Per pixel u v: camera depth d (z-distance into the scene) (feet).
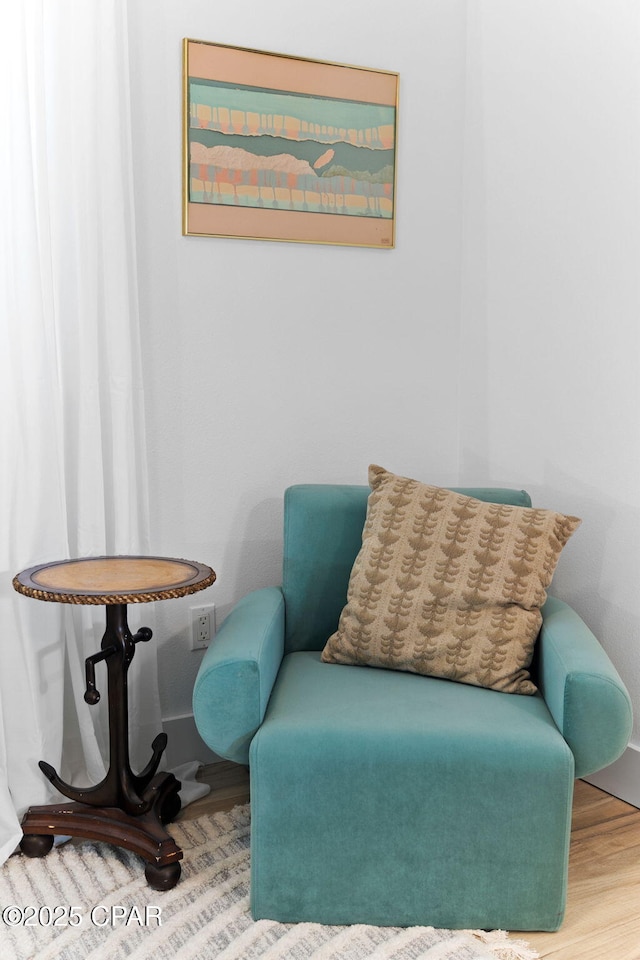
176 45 7.56
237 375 8.17
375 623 6.77
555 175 8.13
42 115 6.61
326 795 5.77
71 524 7.29
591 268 7.82
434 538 6.89
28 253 6.59
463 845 5.82
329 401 8.70
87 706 7.28
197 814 7.34
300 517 7.59
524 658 6.58
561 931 5.94
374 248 8.77
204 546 8.18
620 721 5.77
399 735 5.77
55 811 6.72
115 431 7.23
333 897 5.90
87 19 6.78
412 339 9.12
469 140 9.11
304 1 8.13
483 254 9.04
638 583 7.53
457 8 8.98
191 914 5.99
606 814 7.47
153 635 7.82
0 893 6.23
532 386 8.54
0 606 6.80
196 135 7.72
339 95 8.38
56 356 6.95
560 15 7.97
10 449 6.71
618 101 7.46
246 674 5.88
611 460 7.74
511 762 5.73
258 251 8.16
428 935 5.84
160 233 7.66
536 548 6.77
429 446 9.37
